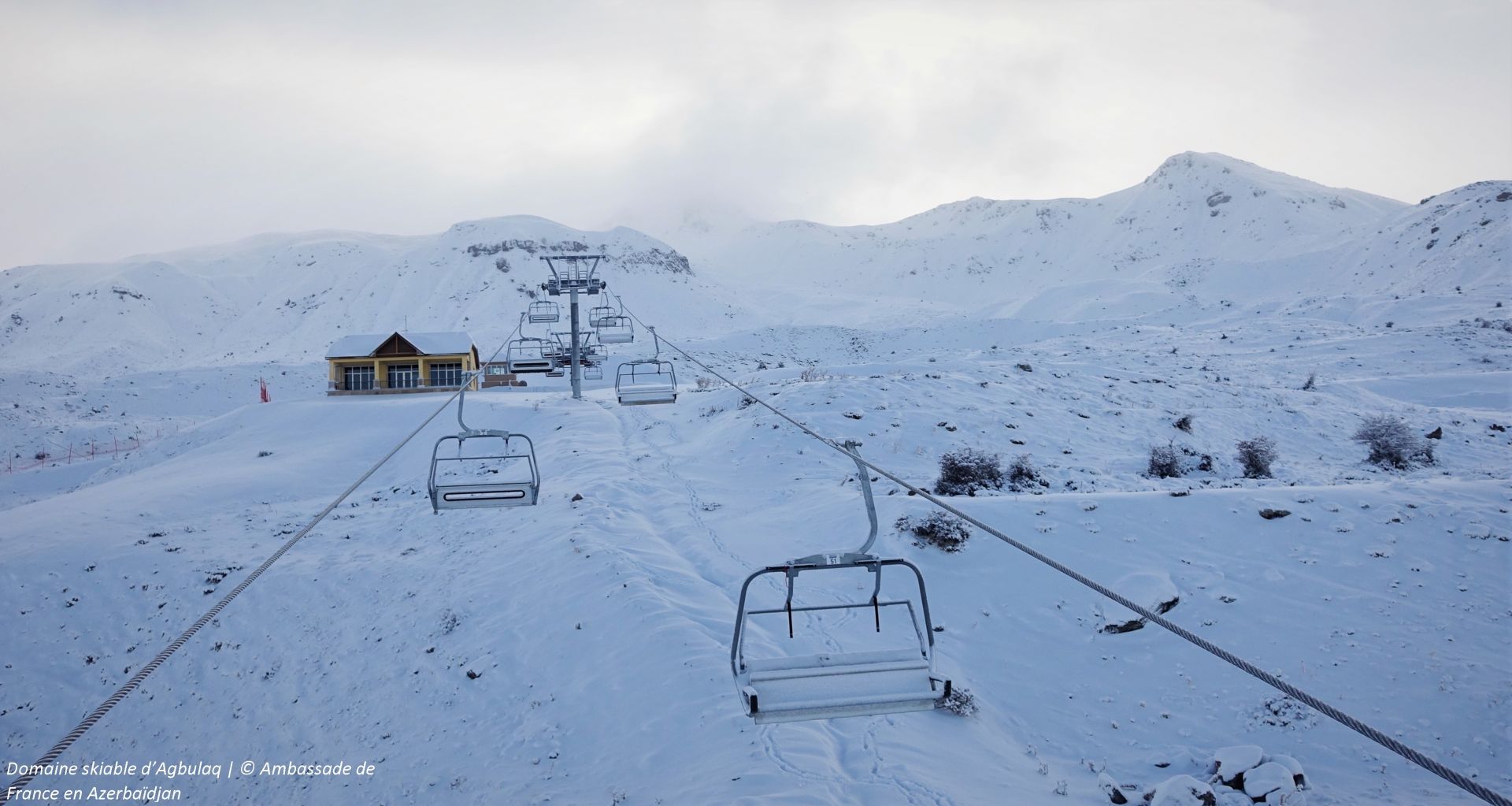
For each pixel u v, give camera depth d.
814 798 12.02
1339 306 105.69
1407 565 19.34
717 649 17.19
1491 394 47.47
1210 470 30.81
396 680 18.94
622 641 18.14
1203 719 15.55
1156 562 20.44
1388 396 49.22
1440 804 12.63
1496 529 20.12
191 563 25.61
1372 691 15.80
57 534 27.86
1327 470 31.41
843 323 185.12
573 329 51.12
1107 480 28.83
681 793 12.86
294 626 22.00
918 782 12.63
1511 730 14.30
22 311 192.62
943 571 20.81
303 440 45.44
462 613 21.09
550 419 43.81
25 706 19.66
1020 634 18.48
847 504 25.05
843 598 19.98
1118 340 85.50
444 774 15.31
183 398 85.25
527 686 17.64
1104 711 15.96
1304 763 14.02
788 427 34.56
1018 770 13.76
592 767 14.48
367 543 27.27
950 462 27.20
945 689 7.07
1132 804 12.75
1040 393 39.38
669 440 38.06
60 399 79.31
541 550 23.77
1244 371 54.94
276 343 180.62
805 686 7.17
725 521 25.73
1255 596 18.98
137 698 19.70
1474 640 16.75
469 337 68.12
